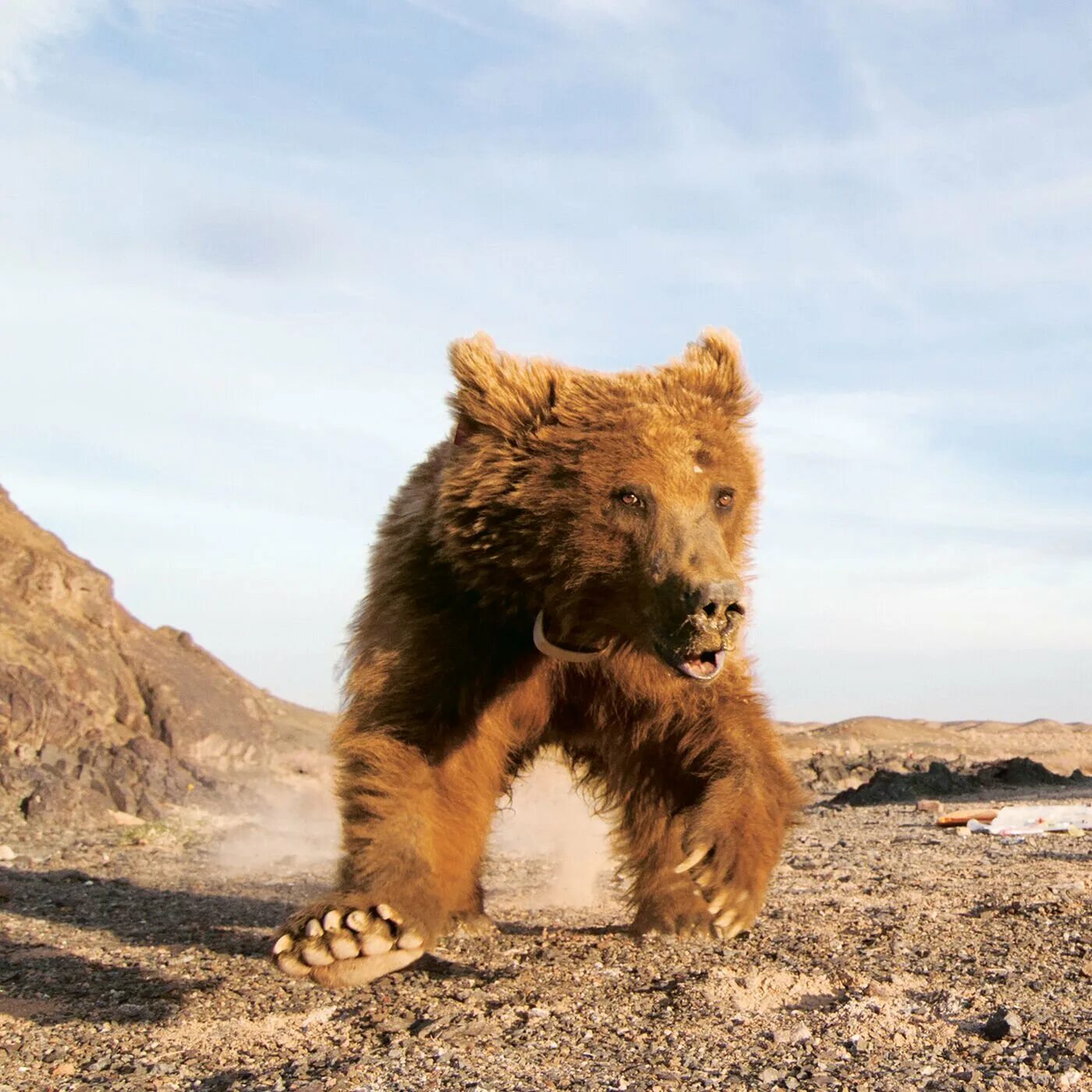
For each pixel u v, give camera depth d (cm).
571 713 171
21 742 455
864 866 271
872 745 1067
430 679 150
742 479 147
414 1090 111
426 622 151
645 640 141
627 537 138
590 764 189
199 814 449
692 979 146
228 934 210
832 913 197
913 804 482
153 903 252
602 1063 116
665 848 181
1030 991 136
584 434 140
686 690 152
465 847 155
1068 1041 116
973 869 253
